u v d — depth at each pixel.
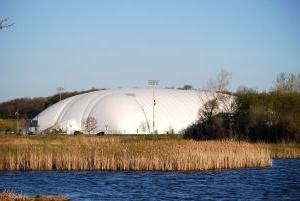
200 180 55.91
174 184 53.16
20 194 44.97
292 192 48.69
